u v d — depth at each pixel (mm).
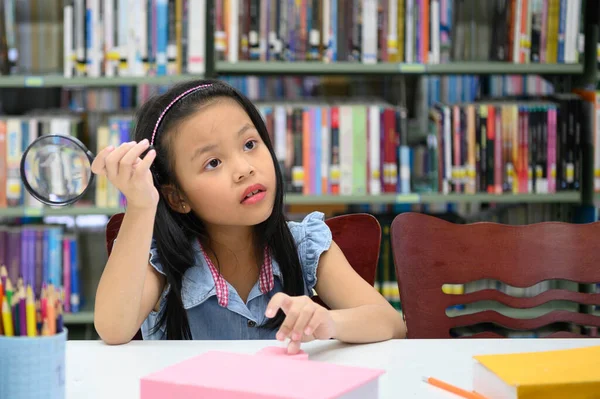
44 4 2535
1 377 739
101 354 997
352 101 2607
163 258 1262
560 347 1022
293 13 2430
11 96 2736
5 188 2438
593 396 742
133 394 837
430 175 2543
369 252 1407
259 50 2432
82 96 2750
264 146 1211
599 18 2488
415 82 2705
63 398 769
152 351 1011
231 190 1166
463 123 2479
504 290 2629
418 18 2457
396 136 2467
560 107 2498
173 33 2404
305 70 2430
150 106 1253
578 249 1359
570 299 1364
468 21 2609
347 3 2441
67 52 2408
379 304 1182
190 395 707
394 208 2754
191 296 1284
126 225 1069
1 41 2482
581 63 2506
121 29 2402
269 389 688
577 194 2504
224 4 2408
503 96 2711
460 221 2600
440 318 1343
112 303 1048
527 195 2494
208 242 1317
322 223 1378
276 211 1293
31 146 915
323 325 974
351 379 721
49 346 746
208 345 1036
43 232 2477
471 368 927
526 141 2496
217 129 1169
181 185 1211
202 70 2416
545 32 2494
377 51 2459
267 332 1314
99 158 992
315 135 2443
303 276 1334
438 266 1350
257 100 2623
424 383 869
